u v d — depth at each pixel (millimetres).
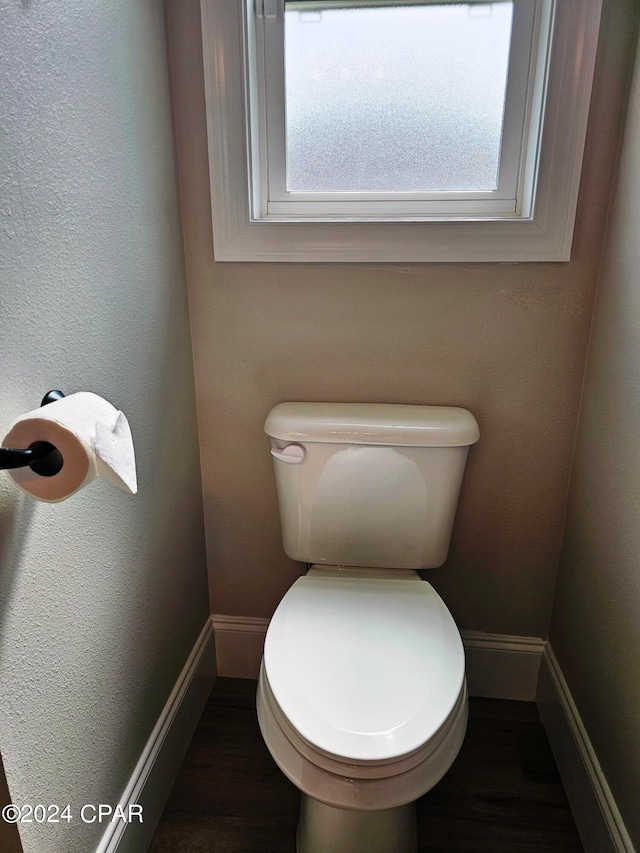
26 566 721
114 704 998
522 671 1502
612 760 1057
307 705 879
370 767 805
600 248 1169
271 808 1232
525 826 1193
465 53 1162
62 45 747
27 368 703
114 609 980
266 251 1226
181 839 1170
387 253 1200
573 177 1121
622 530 1051
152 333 1098
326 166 1253
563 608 1359
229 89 1130
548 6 1068
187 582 1369
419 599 1144
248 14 1116
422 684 921
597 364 1180
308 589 1174
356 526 1257
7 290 657
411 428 1173
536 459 1333
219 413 1377
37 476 637
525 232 1162
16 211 667
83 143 812
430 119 1208
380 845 1025
